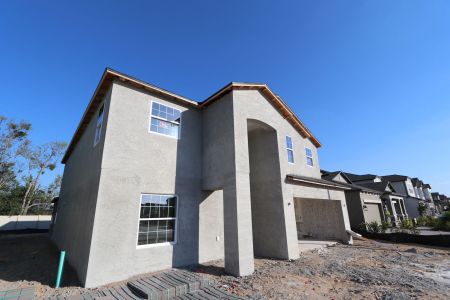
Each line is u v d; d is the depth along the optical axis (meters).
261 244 11.27
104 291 5.97
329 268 8.60
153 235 8.34
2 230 26.19
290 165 13.68
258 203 11.86
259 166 12.27
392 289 6.28
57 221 17.27
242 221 8.29
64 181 18.33
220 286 6.64
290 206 11.23
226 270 8.05
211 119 10.84
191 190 9.88
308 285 6.68
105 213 7.13
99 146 8.31
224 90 10.19
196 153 10.63
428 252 11.65
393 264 9.20
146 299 5.41
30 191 36.28
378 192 22.98
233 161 8.98
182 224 9.18
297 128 15.25
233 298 5.59
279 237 10.59
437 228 21.39
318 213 16.83
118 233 7.29
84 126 12.56
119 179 7.72
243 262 7.81
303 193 12.56
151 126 9.29
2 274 7.65
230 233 8.30
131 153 8.27
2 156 32.72
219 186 9.41
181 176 9.68
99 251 6.77
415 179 44.09
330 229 15.91
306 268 8.59
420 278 7.26
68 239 10.87
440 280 7.05
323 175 24.09
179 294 5.88
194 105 11.05
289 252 10.20
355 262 9.62
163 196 9.01
